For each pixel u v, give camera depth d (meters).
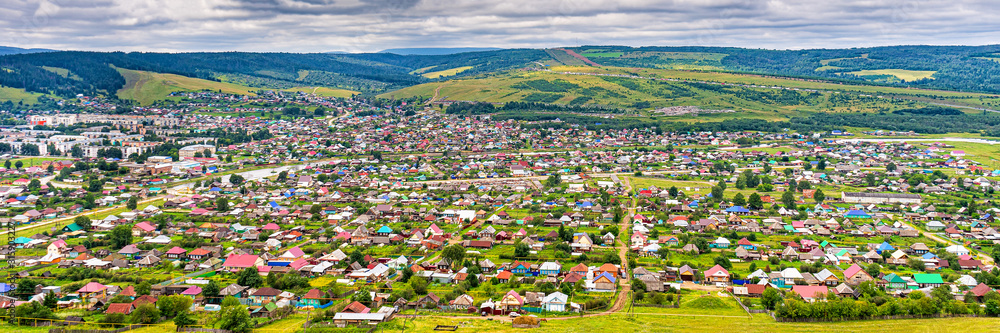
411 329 192.12
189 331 190.88
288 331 191.00
